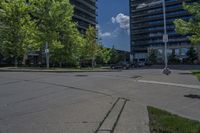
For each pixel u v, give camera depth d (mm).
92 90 13578
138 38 143875
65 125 6707
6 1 36781
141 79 19828
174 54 122375
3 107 9188
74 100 10531
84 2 112875
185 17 121000
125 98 11438
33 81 16891
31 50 39250
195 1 25562
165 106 10422
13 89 13422
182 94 13180
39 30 38250
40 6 38156
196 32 23953
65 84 15695
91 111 8336
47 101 10312
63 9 39906
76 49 46000
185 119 7625
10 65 45844
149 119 7352
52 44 38156
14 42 35719
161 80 19125
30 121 7234
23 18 35969
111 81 18141
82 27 111000
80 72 29094
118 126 6496
